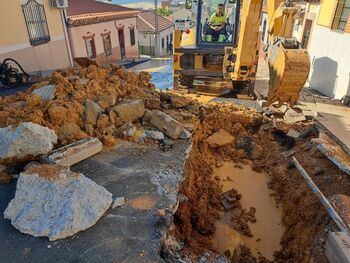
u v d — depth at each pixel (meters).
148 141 4.97
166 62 17.88
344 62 8.80
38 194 3.28
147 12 28.28
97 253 2.91
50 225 3.09
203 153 6.60
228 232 5.07
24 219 3.17
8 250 2.92
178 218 4.52
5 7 9.18
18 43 9.86
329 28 9.82
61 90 5.12
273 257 4.68
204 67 8.98
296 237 4.70
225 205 5.56
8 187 3.79
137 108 5.39
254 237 5.01
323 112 7.26
